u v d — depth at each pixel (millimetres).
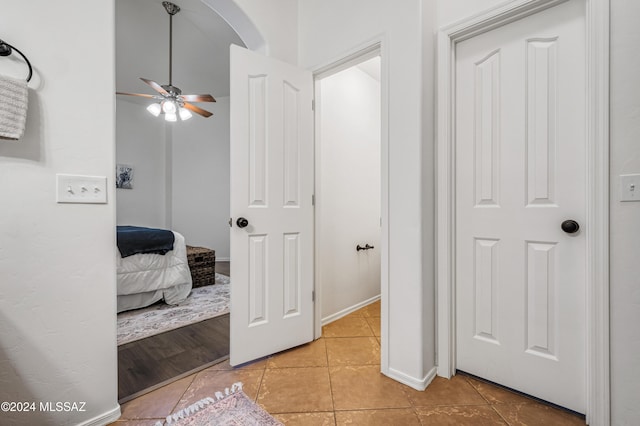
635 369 1112
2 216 1064
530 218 1401
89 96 1249
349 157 2666
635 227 1106
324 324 2379
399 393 1464
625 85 1120
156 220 5586
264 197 1828
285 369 1694
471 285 1584
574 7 1275
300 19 2143
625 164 1121
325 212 2404
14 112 1035
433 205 1617
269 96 1844
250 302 1764
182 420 1270
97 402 1259
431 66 1578
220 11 1879
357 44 1781
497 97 1490
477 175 1557
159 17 3000
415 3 1504
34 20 1115
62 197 1182
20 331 1098
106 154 1297
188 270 3041
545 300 1365
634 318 1112
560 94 1319
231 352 1694
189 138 5609
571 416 1283
